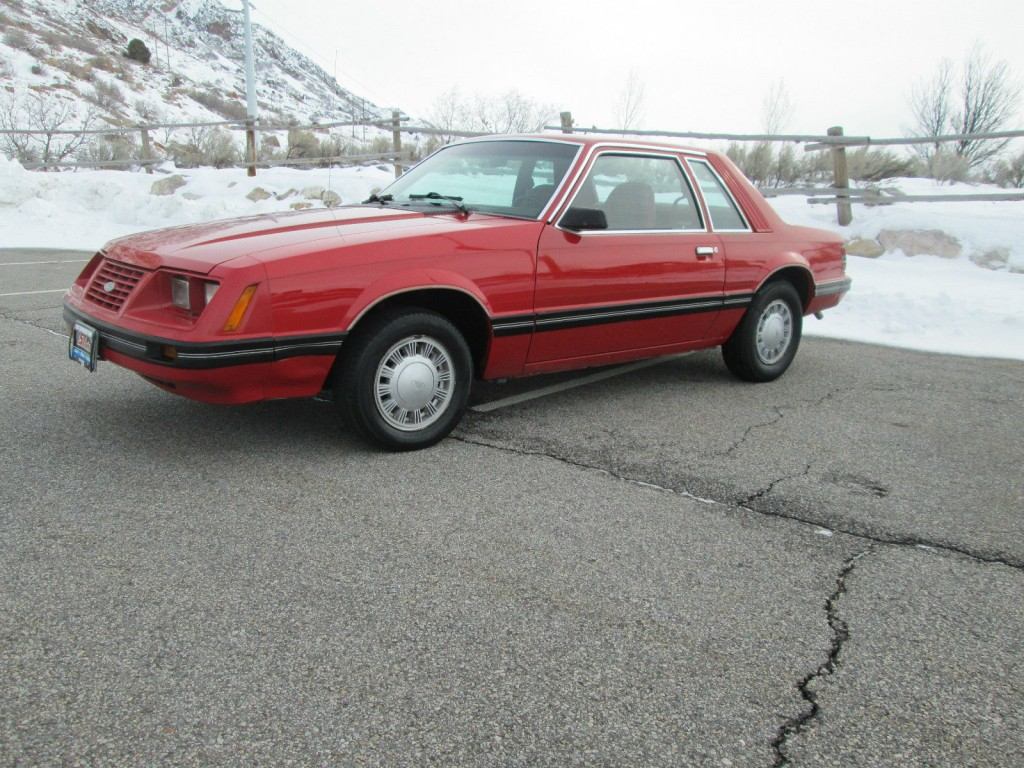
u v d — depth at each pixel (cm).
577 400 540
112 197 1512
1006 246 1017
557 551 325
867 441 477
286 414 476
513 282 439
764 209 591
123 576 290
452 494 374
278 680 238
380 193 538
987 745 227
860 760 219
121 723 218
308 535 327
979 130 2461
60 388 510
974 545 347
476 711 229
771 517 367
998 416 535
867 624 284
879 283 927
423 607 279
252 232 414
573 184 473
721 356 684
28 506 343
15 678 233
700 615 284
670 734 225
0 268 1016
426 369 419
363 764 208
